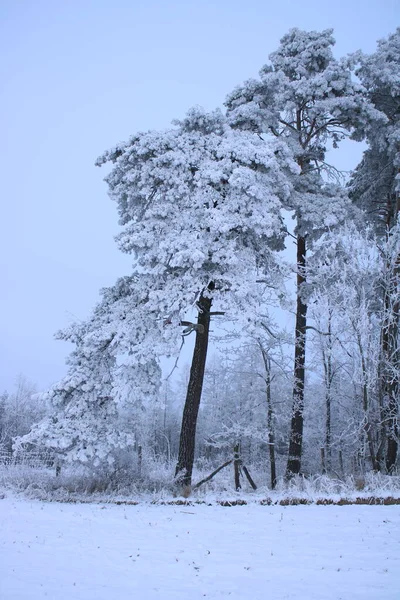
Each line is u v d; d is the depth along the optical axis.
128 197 18.70
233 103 21.62
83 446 16.66
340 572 7.04
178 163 17.22
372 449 16.89
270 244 21.94
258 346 21.73
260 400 23.78
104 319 18.03
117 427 17.78
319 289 18.62
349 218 19.80
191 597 6.13
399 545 8.37
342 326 18.27
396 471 17.30
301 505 12.64
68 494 15.88
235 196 17.00
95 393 17.33
